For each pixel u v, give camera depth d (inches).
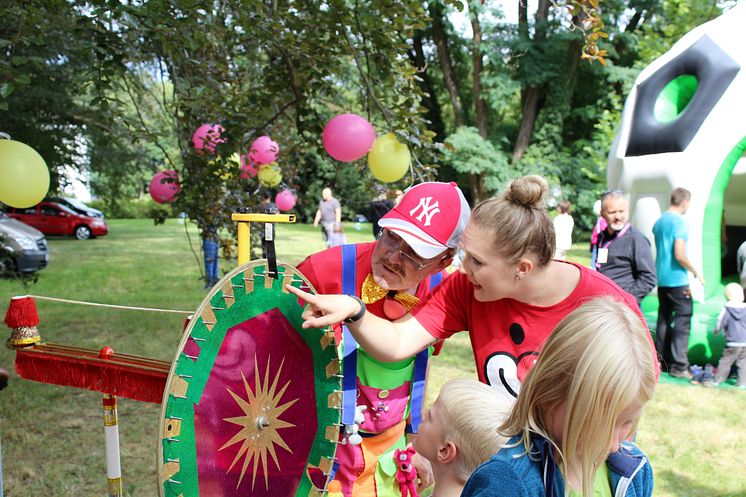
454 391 60.7
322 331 68.9
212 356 56.3
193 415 54.4
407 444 92.7
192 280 444.8
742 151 229.1
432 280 87.5
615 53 780.6
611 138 624.4
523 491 44.8
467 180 941.2
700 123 234.2
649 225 248.2
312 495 68.2
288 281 65.5
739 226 324.8
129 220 1280.8
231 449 58.4
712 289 242.7
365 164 188.9
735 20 242.7
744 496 139.4
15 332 79.8
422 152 160.2
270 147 182.2
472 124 944.3
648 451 162.1
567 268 72.9
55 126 343.9
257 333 61.2
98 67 127.5
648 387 45.6
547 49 785.6
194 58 171.6
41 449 160.6
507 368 74.7
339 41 155.6
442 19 834.2
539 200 67.5
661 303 226.1
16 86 102.0
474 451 56.8
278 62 173.3
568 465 45.7
